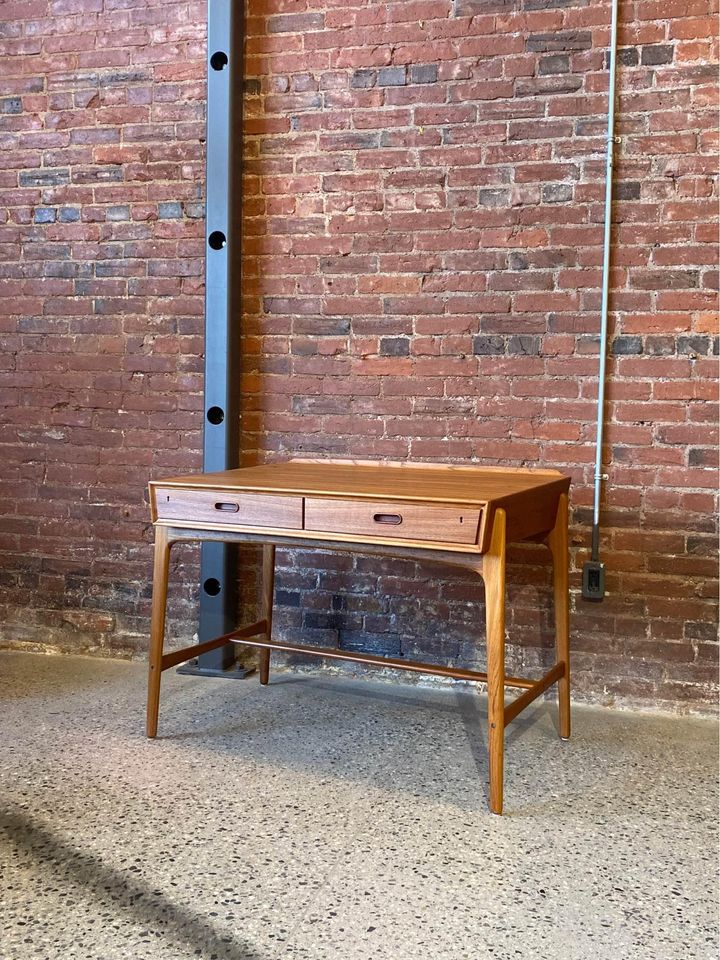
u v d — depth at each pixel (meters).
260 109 3.35
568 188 3.07
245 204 3.39
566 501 2.84
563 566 2.83
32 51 3.58
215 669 3.43
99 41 3.50
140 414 3.56
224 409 3.33
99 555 3.65
